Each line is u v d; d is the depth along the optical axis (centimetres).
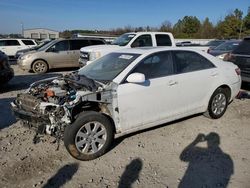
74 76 486
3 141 482
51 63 1370
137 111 455
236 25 6425
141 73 462
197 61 550
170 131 529
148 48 526
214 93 573
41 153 441
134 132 505
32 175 380
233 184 360
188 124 564
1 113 637
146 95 459
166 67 497
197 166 405
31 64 1337
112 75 458
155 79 473
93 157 421
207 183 363
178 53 522
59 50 1385
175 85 496
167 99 490
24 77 1208
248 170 394
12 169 395
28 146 464
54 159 423
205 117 603
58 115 398
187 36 6669
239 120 595
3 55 884
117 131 444
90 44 1456
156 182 365
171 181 368
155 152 447
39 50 1376
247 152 449
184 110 526
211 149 459
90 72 503
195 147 466
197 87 534
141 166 405
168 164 410
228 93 605
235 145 475
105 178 375
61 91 420
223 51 1151
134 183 363
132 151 450
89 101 413
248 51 794
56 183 363
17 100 457
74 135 400
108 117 438
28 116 419
